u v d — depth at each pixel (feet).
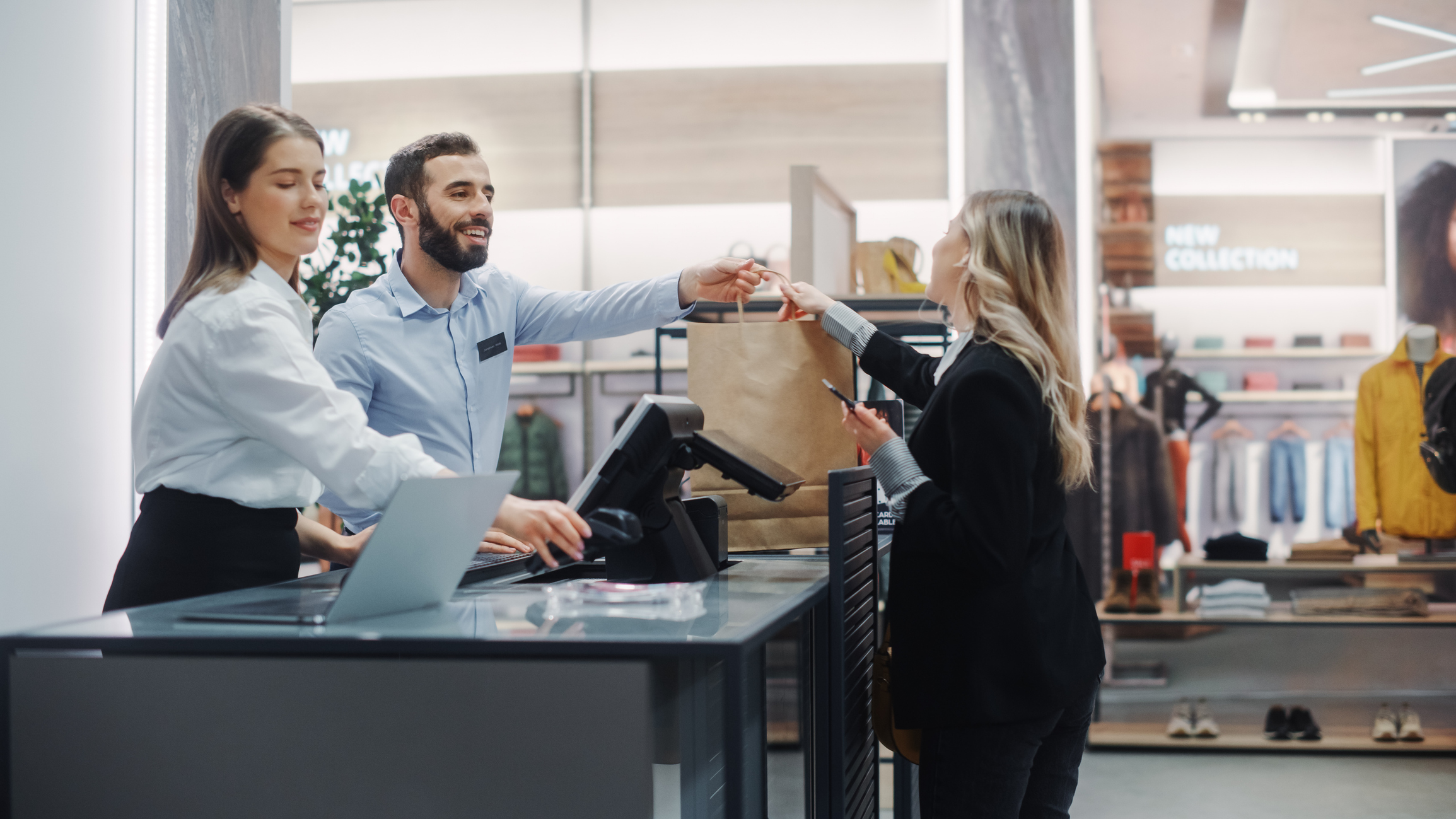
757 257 16.30
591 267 16.61
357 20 16.98
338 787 3.49
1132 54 15.48
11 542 9.36
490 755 3.43
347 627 3.64
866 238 16.05
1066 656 5.04
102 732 3.58
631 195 16.56
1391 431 14.66
